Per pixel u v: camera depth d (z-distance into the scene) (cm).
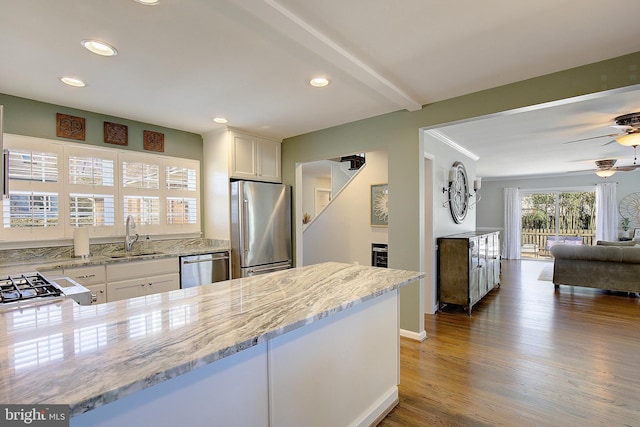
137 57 215
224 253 379
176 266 340
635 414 199
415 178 317
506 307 438
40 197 294
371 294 167
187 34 188
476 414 202
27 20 172
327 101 301
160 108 317
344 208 514
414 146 317
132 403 93
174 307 141
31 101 292
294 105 311
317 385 158
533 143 484
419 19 177
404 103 295
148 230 366
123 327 116
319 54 208
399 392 227
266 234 402
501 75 248
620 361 271
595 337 325
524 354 287
